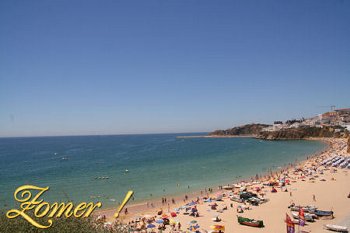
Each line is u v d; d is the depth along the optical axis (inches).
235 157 4699.8
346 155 4055.1
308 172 2812.5
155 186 2480.3
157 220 1466.5
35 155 5728.3
